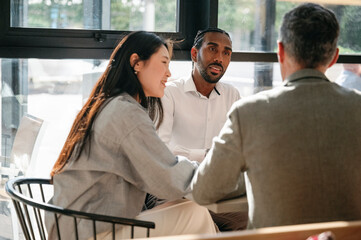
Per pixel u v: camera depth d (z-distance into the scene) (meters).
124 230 2.01
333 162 1.47
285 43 1.57
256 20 3.39
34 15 2.97
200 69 2.79
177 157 2.06
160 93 2.16
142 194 2.06
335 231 1.23
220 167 1.54
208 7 3.21
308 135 1.48
